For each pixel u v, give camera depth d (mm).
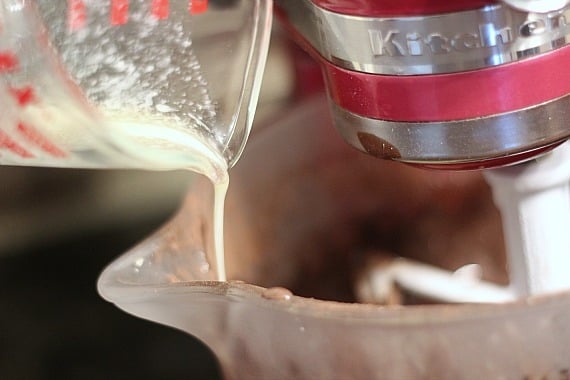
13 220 634
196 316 432
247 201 525
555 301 370
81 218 643
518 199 461
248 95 455
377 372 397
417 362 390
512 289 482
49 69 410
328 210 562
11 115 423
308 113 542
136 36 434
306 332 397
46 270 629
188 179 648
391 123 414
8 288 622
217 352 450
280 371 421
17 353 593
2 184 629
